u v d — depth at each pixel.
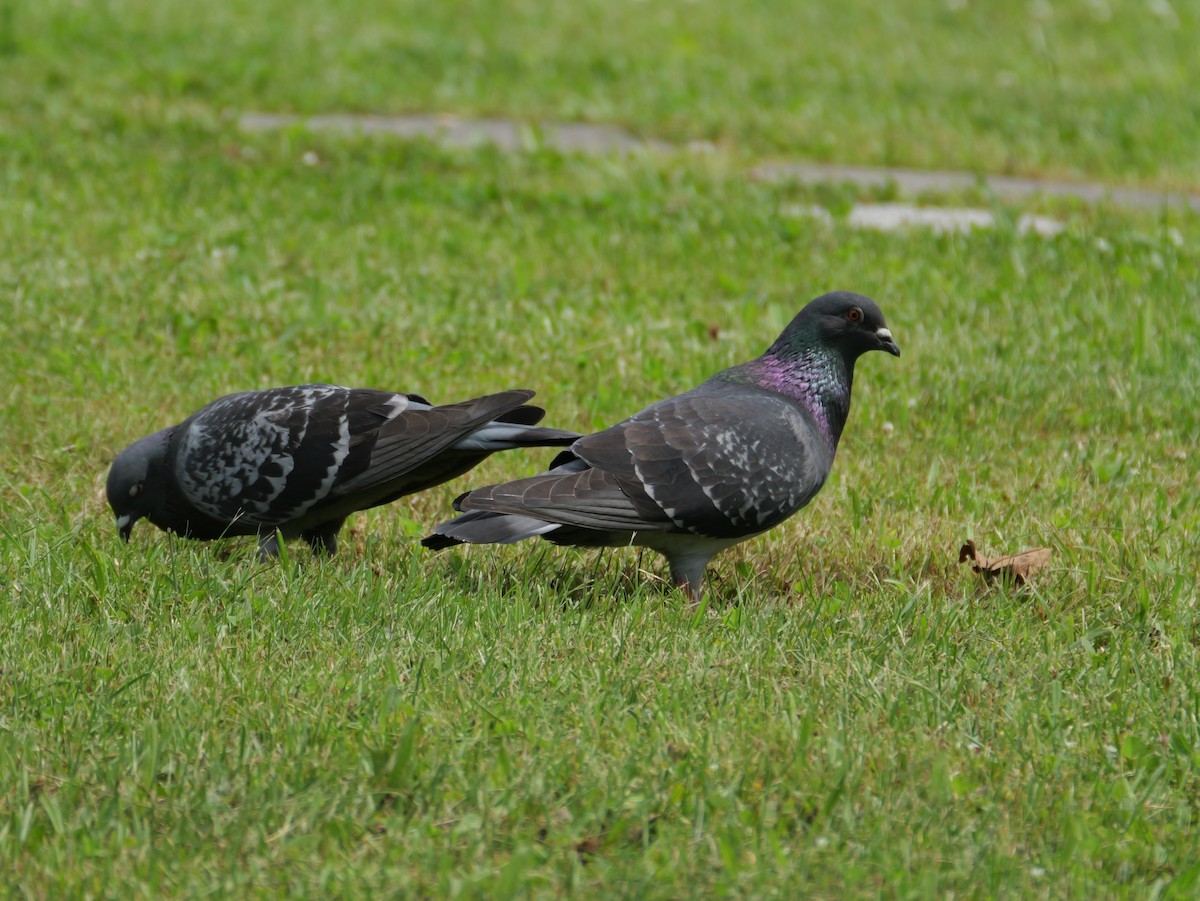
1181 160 20.09
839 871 5.79
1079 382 12.49
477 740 6.64
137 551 8.83
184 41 23.94
